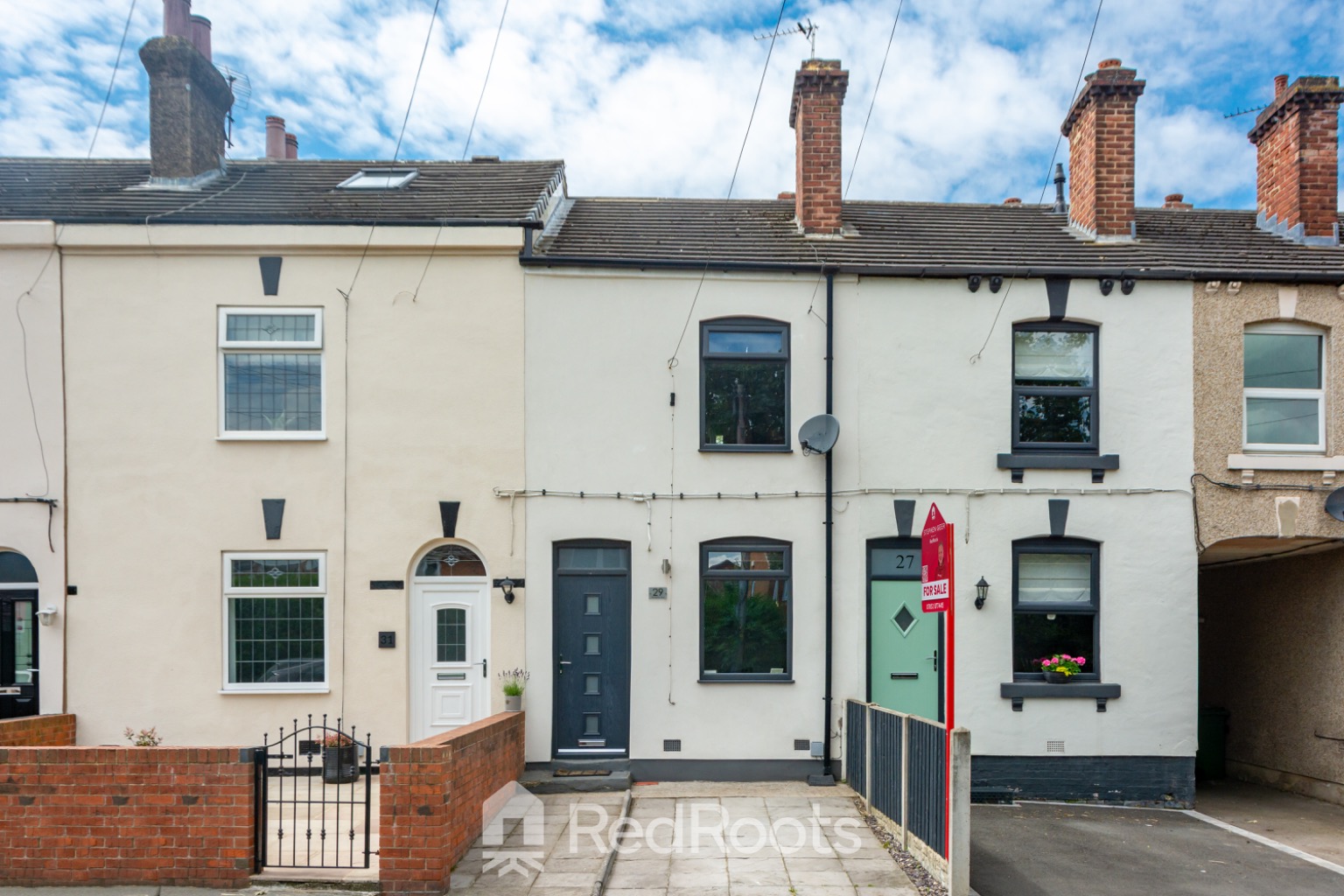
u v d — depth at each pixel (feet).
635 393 32.35
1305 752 34.91
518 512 31.81
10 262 31.86
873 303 32.91
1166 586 32.12
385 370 32.14
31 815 20.93
